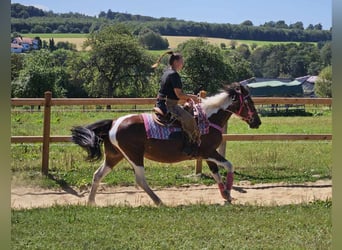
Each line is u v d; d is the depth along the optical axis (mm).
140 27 117500
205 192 9531
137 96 66250
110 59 65562
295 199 8930
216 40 125500
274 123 28094
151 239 5738
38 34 113062
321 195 9266
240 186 10008
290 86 67938
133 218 6738
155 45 107312
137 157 8008
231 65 65375
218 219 6723
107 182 9875
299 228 6281
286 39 132125
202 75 62719
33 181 9719
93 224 6375
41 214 6914
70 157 11430
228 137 10703
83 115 28812
